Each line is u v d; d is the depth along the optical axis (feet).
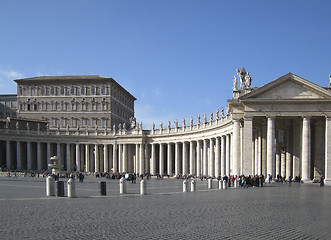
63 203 79.05
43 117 400.67
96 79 397.19
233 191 122.72
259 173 201.67
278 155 215.72
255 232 48.29
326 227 52.19
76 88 400.88
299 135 192.75
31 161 345.92
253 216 61.57
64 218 57.98
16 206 72.69
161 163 319.06
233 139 193.57
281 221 56.85
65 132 339.57
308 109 174.91
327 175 172.24
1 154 335.88
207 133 261.24
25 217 58.70
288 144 207.00
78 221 55.31
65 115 399.85
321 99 172.45
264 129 198.49
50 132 333.42
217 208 71.87
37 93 403.95
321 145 191.11
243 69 196.34
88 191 117.70
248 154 176.65
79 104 400.06
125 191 110.22
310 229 50.65
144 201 85.05
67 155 337.93
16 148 342.85
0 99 428.97
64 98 401.08
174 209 69.87
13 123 328.29
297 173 192.54
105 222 54.60
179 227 51.03
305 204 80.33
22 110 403.95
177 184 177.68
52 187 97.19
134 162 345.72
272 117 176.65
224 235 46.26
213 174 266.57
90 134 344.28
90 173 323.57
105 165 341.00
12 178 219.00
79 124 398.62
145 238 44.06
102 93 398.01
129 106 493.36
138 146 334.24
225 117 226.58
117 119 425.28
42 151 347.56
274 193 112.88
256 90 176.55
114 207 72.49
